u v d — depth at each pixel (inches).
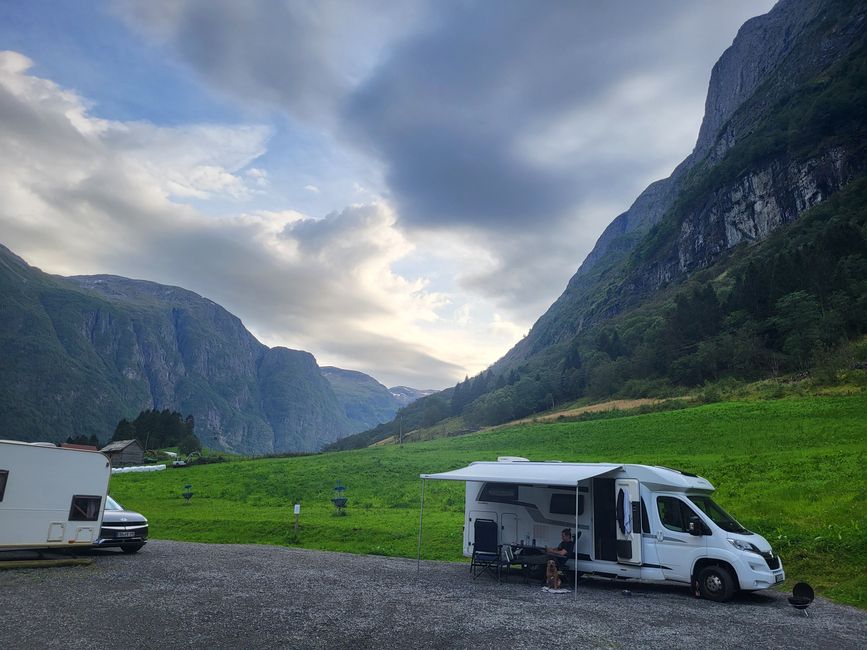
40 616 409.4
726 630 424.2
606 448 2233.0
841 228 5492.1
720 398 3395.7
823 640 400.8
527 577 657.0
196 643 356.5
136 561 688.4
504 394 6899.6
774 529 764.6
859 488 940.6
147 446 5841.5
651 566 573.3
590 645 377.7
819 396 2659.9
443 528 995.3
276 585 558.3
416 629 408.5
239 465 2861.7
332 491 1807.3
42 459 615.8
